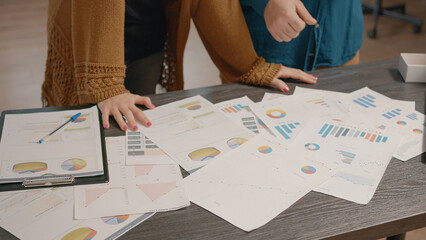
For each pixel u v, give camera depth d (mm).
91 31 1062
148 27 1409
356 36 1501
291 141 979
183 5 1271
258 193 812
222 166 891
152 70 1514
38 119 1049
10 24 4141
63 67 1235
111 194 809
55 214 759
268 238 710
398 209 770
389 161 906
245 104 1152
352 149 946
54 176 841
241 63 1324
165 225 739
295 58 1486
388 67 1367
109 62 1089
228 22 1267
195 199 799
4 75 3131
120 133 1017
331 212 764
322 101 1163
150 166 894
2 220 745
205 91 1230
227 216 757
